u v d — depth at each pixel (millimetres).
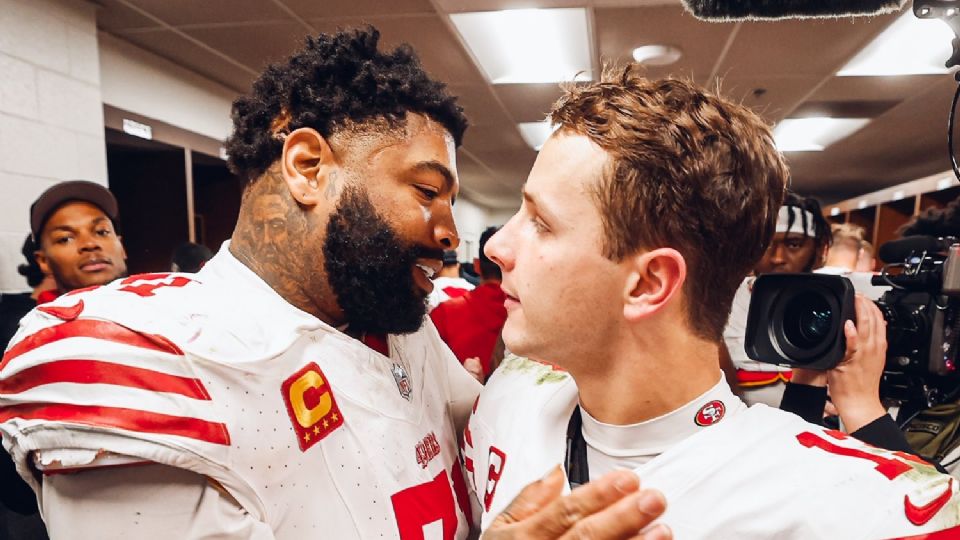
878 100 3432
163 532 419
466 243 9266
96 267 1421
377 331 608
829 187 7508
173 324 456
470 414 749
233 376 454
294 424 487
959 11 590
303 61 565
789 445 445
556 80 3154
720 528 412
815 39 2498
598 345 464
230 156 582
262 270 553
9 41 1871
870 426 578
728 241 438
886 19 2285
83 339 424
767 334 595
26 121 1928
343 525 509
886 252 1005
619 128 426
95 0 2168
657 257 427
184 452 405
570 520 313
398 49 620
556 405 587
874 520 387
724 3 627
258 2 2191
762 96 3375
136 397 407
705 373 473
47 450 398
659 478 442
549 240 453
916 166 5707
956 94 633
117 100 2463
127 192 2885
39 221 1394
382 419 567
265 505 465
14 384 422
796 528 400
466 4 2240
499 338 1442
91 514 411
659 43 2572
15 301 1369
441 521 592
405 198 554
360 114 541
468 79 3164
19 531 1204
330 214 540
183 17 2301
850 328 562
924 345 739
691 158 418
